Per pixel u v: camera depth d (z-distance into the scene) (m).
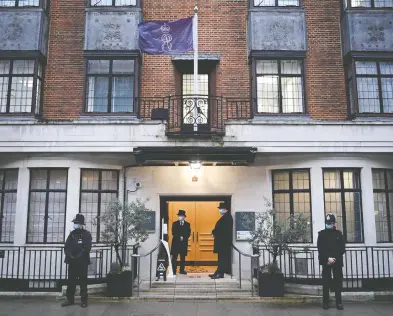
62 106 12.56
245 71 12.95
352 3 12.91
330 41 13.00
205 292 10.30
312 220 11.56
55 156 11.80
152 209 12.20
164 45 11.72
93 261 11.45
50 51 12.88
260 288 10.04
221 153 10.95
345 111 12.62
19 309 9.12
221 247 11.38
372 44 12.44
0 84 12.33
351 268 10.59
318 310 9.10
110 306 9.39
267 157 12.16
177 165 12.13
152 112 11.59
